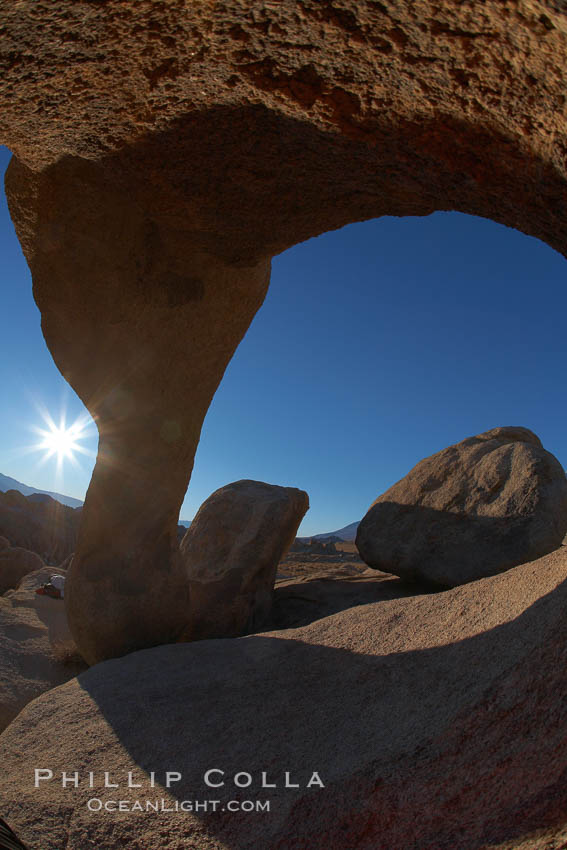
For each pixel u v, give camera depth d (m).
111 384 4.55
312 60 2.31
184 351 4.75
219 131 2.99
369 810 1.99
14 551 10.34
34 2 2.07
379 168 2.90
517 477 5.36
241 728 2.74
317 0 1.99
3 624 5.51
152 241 4.22
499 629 2.65
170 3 2.12
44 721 3.19
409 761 2.10
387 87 2.28
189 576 5.64
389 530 5.76
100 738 2.87
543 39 1.68
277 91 2.54
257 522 5.80
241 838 2.05
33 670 4.75
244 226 3.98
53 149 3.38
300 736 2.57
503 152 2.18
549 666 2.10
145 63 2.50
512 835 1.67
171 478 4.80
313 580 6.49
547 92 1.84
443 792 1.93
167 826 2.18
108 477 4.62
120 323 4.43
